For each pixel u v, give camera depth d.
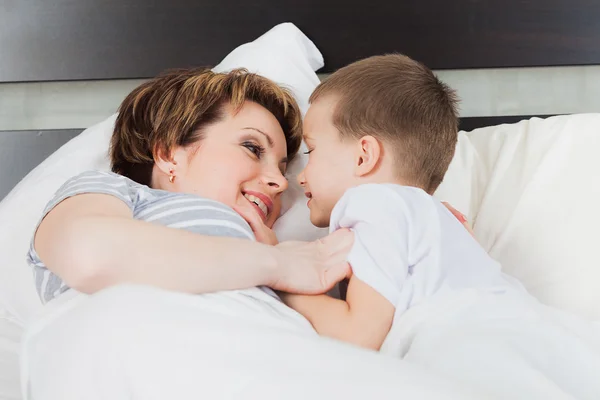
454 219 1.03
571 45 1.73
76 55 1.71
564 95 1.79
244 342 0.68
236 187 1.16
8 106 1.77
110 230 0.82
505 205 1.37
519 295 0.94
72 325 0.72
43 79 1.71
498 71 1.79
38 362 0.76
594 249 1.25
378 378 0.62
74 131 1.72
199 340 0.67
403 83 1.17
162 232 0.84
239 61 1.54
